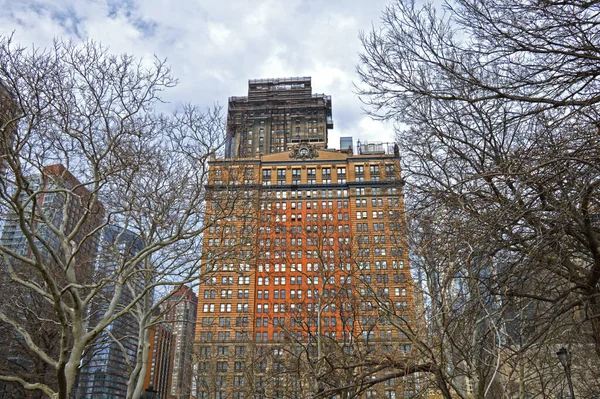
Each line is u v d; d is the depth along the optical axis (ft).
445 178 50.57
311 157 305.94
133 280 81.82
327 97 466.70
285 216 267.18
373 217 252.21
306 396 31.86
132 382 68.18
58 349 98.94
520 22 32.94
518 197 26.16
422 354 29.04
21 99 54.85
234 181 81.35
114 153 64.39
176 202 77.30
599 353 36.45
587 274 37.17
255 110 449.89
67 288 51.08
